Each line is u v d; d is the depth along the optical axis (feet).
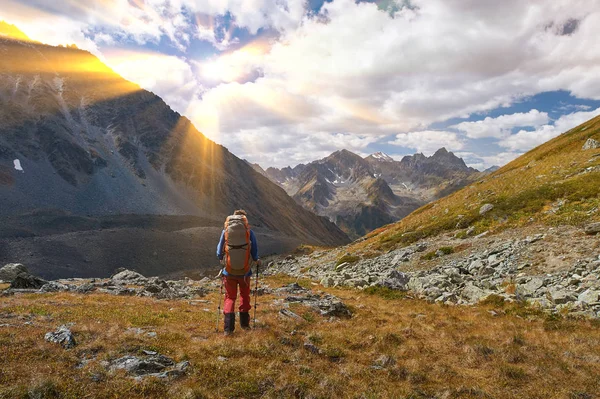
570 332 40.01
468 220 136.56
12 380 18.24
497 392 23.49
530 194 130.72
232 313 32.48
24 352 21.89
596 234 74.54
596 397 22.86
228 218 34.83
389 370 26.53
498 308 54.08
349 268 136.77
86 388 18.53
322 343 32.12
